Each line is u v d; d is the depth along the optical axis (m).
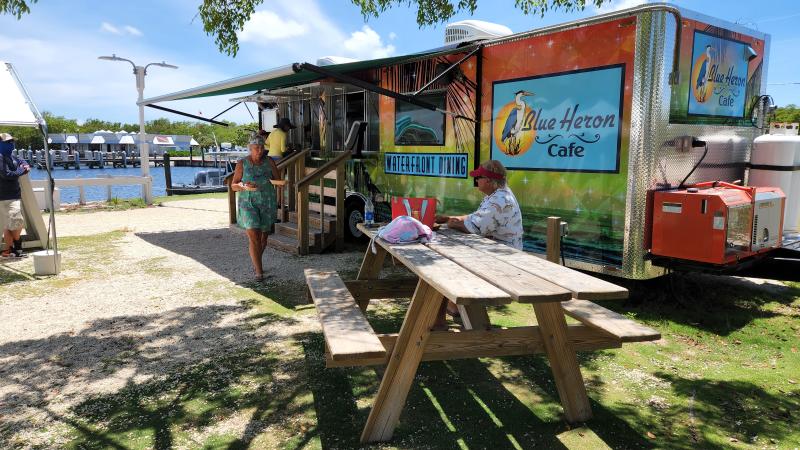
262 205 5.97
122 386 3.50
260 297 5.47
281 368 3.75
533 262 2.91
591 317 2.90
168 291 5.71
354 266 6.83
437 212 6.68
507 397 3.33
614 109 4.71
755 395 3.36
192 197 16.19
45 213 12.02
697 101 4.98
